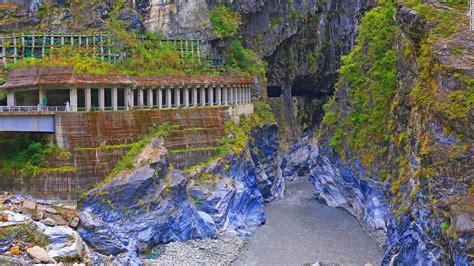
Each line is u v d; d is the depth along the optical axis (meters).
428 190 45.19
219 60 91.88
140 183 59.50
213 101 81.12
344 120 82.94
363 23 85.94
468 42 47.81
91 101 64.62
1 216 50.22
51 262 46.38
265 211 81.06
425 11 53.12
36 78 61.97
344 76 87.31
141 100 68.44
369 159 71.38
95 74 63.22
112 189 58.44
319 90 126.69
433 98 46.66
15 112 58.91
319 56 120.94
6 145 62.72
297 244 64.50
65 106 61.34
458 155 42.66
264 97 98.81
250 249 62.84
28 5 75.88
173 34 86.81
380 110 71.69
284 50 117.12
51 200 57.88
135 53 72.88
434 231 43.66
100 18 74.94
